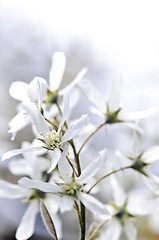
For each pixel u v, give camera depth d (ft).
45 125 0.78
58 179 0.85
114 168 0.95
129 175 1.09
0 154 1.71
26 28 2.16
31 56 2.15
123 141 1.23
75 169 0.80
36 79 0.79
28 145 0.94
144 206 0.94
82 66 2.03
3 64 2.11
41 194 0.91
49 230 0.79
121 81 0.87
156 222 1.39
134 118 0.87
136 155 0.89
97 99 0.88
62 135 0.79
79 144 0.92
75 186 0.77
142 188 1.09
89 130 0.93
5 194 0.90
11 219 1.61
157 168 1.20
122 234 0.92
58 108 0.86
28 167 0.94
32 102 0.79
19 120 0.78
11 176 1.69
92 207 0.76
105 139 1.38
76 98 0.92
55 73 0.87
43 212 0.80
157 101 1.46
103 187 1.39
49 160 0.95
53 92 0.87
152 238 1.40
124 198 0.95
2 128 1.85
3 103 1.98
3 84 2.09
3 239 1.58
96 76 2.02
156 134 1.35
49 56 2.16
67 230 1.49
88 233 0.91
